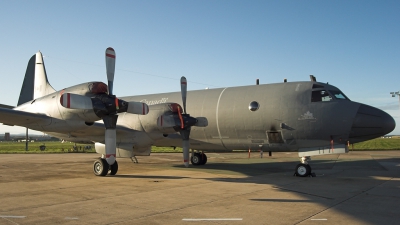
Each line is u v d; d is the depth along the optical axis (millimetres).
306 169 12812
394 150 34688
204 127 15398
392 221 5969
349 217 6262
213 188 9711
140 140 14719
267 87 14508
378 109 12992
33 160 22891
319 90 13219
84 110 11375
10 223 5812
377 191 9203
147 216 6352
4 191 9172
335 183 10859
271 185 10352
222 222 5938
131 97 18859
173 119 13617
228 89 15680
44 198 8117
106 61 11867
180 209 6934
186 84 14664
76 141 16609
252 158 24422
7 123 12781
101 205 7309
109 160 11281
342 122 12477
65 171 14891
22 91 19641
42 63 19078
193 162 18328
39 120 12383
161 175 13141
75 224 5781
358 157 24141
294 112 13156
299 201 7773
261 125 13859
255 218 6203
